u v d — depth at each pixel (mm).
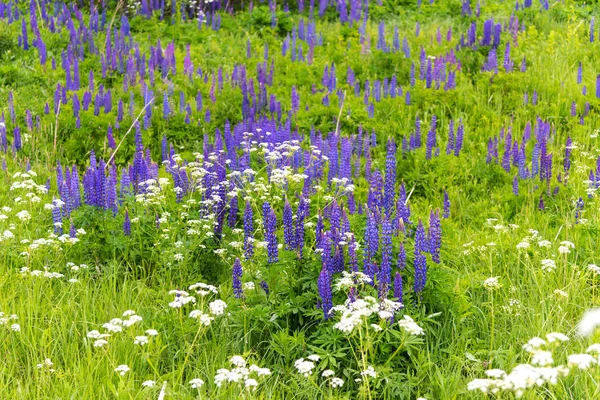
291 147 6906
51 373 5316
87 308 5789
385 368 5238
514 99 8445
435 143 7707
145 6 11523
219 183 6637
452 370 5441
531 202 6973
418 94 8508
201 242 6305
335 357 5438
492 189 7328
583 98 8328
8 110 8320
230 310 5695
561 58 9406
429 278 5676
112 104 8539
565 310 5715
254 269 5906
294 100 8398
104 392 5113
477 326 5730
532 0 11555
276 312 5637
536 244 6359
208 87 9031
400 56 9586
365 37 10180
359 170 7453
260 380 5328
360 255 5781
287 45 10234
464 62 9555
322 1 11781
